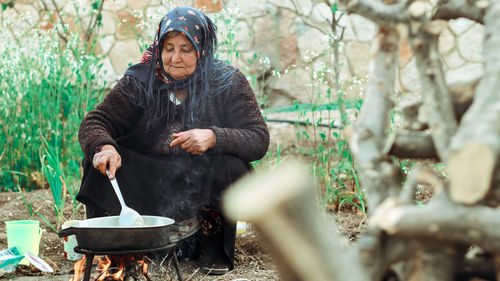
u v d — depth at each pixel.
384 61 1.00
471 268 1.00
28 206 3.79
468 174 0.81
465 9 1.02
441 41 5.52
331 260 0.75
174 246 2.26
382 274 0.92
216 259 2.81
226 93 2.93
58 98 4.59
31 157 4.68
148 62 2.92
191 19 2.81
